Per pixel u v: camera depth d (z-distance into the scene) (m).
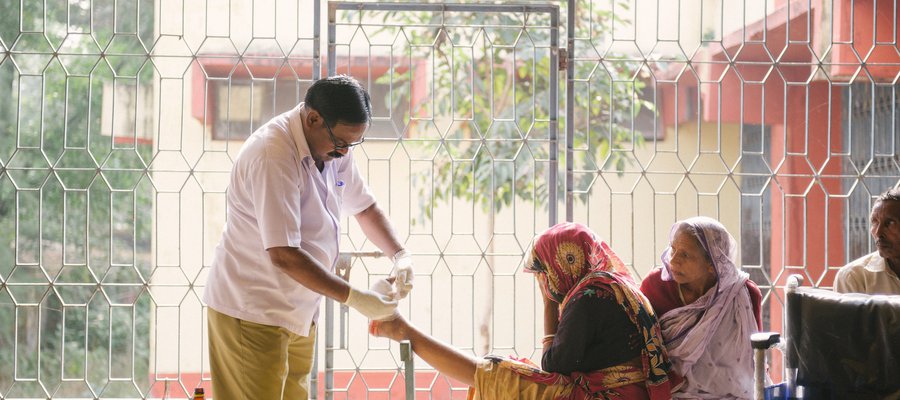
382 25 3.28
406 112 5.21
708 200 5.26
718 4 5.30
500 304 5.20
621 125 5.31
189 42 5.32
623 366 2.63
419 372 4.50
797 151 4.86
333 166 2.64
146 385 5.68
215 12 5.25
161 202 5.40
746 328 2.74
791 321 2.55
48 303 5.74
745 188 5.21
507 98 5.34
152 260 5.39
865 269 2.84
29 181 5.66
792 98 4.93
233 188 2.45
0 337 5.72
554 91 3.33
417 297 5.14
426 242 5.15
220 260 2.50
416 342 2.87
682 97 5.31
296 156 2.43
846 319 2.44
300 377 2.68
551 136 3.34
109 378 3.33
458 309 5.15
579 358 2.62
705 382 2.72
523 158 5.32
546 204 5.30
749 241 5.14
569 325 2.62
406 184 5.16
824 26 4.21
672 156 5.30
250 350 2.45
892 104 3.57
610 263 2.71
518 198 5.30
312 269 2.36
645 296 2.83
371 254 3.23
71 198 5.69
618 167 5.29
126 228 5.66
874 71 3.88
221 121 5.24
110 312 3.34
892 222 2.69
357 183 2.79
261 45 5.15
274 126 2.44
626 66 5.30
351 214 2.84
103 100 5.64
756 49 5.05
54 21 5.65
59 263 5.74
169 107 5.35
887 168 3.78
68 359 5.73
